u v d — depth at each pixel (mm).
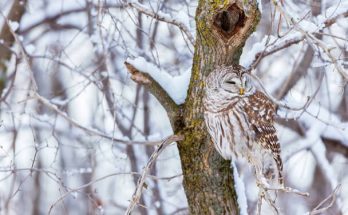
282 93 12539
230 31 8906
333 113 14328
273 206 8586
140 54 12273
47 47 13719
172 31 12805
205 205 9484
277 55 14539
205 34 8969
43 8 15898
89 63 14625
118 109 12820
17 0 14961
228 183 9594
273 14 9617
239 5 8594
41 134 14414
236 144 9773
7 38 15016
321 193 16219
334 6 9930
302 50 12172
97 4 11766
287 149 14180
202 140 9500
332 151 14805
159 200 14180
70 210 15984
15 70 13680
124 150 13992
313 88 13766
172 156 13141
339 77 10773
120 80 12828
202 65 9312
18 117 13164
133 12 10555
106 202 15211
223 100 9430
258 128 9984
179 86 9750
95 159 12750
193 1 11469
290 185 16188
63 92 13969
